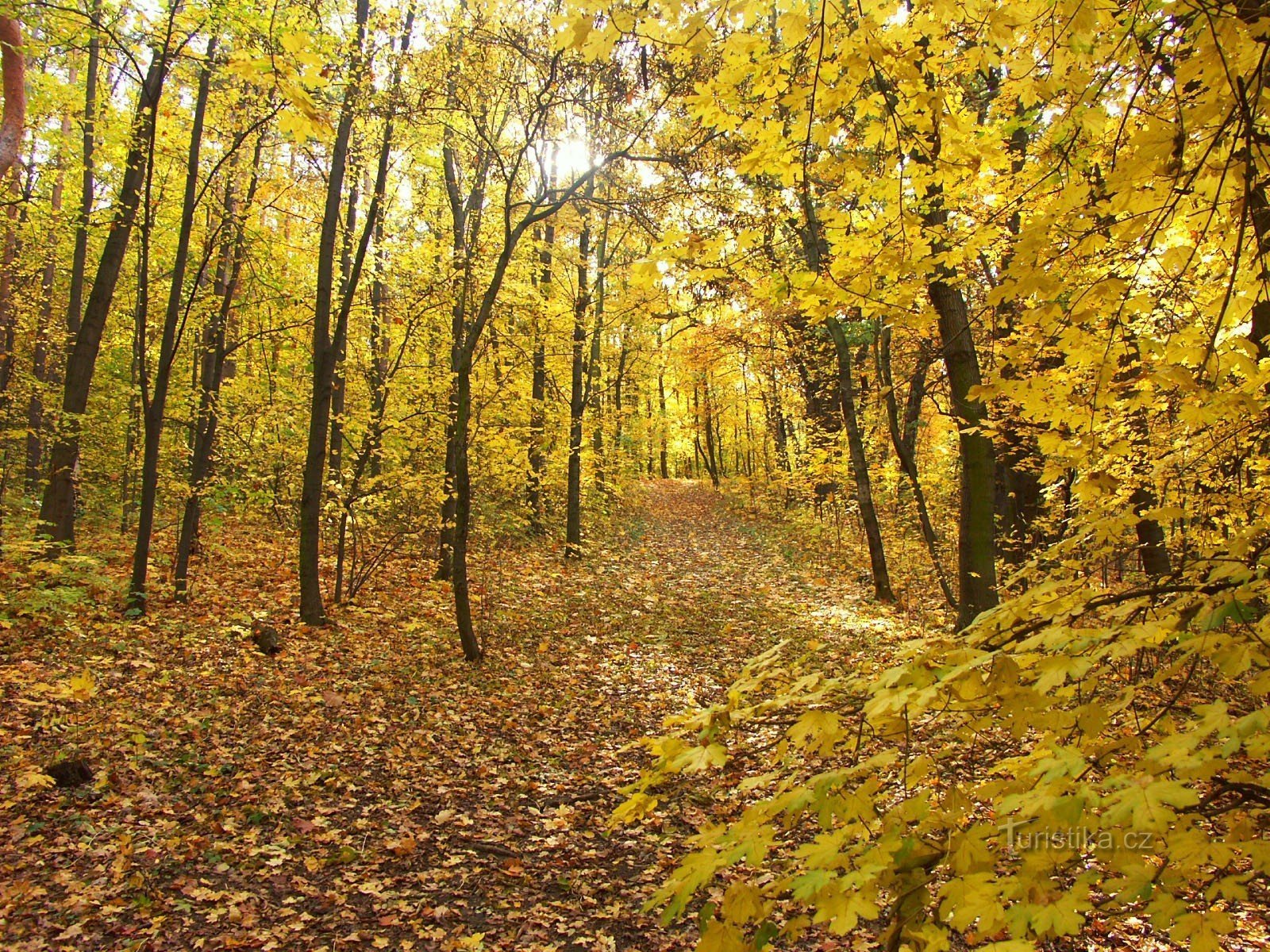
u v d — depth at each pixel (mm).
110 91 11148
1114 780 1186
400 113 8938
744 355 19234
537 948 3807
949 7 2129
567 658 8828
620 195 9727
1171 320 2842
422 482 10867
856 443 12156
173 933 3668
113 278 9656
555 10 7117
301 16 7457
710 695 7684
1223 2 1663
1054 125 2502
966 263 3869
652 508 28484
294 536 13938
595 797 5523
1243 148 2051
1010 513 10922
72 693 5633
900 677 1556
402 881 4359
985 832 1271
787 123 2535
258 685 6891
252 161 10422
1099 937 3391
